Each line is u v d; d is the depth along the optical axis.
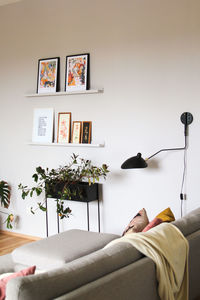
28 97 4.83
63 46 4.50
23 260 3.11
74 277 1.78
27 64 4.82
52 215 4.70
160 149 3.87
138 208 4.04
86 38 4.31
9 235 5.09
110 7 4.11
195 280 2.64
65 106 4.52
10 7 4.91
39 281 1.64
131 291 1.98
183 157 3.73
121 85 4.09
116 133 4.14
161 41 3.80
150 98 3.90
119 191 4.16
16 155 5.00
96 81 4.26
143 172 3.98
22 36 4.84
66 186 4.24
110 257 2.01
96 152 4.29
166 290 2.16
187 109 3.69
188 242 2.51
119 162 4.14
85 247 3.16
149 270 2.11
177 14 3.69
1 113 5.11
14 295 1.59
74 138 4.43
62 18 4.48
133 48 3.98
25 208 4.95
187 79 3.67
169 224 2.53
